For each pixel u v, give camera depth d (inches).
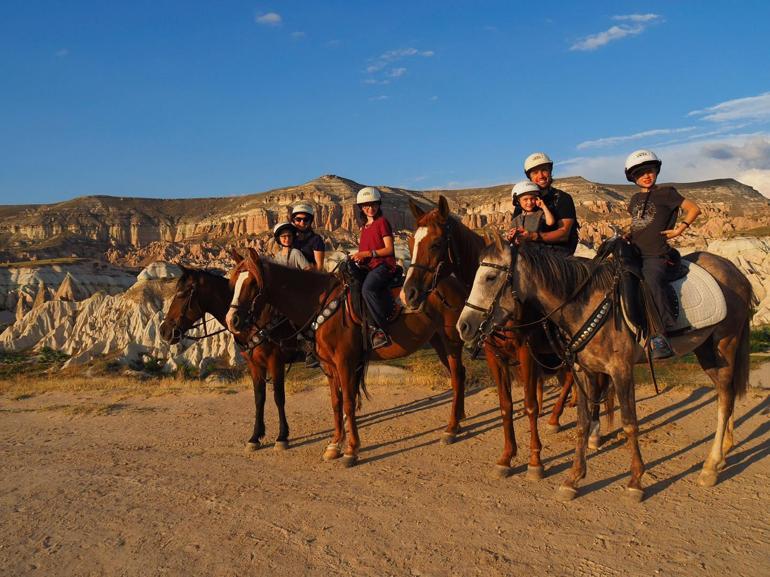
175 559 193.3
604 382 279.0
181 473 287.7
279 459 306.7
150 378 748.0
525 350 245.6
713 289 235.5
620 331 219.3
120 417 437.1
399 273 299.1
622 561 180.2
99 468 301.7
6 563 194.5
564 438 311.6
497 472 257.9
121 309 1059.9
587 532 200.7
